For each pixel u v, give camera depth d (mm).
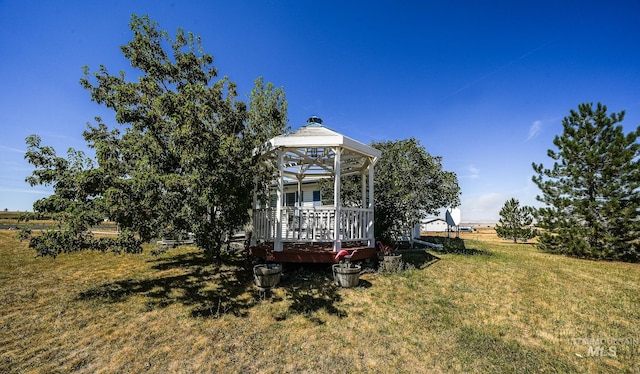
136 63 6730
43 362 3084
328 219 6891
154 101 5781
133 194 4672
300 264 7238
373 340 3662
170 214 4852
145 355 3242
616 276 7332
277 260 6621
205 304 4816
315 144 6680
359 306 4777
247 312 4496
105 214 4719
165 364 3070
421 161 10133
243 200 5875
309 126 8469
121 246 4902
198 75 7215
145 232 4918
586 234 10719
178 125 5293
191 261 8406
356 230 7348
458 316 4461
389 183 10023
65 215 4758
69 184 4797
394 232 9750
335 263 6535
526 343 3680
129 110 5887
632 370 3080
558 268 8133
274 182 8266
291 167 11250
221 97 6852
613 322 4328
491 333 3914
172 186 4766
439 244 12859
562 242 11297
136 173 5277
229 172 5086
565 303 5102
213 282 6117
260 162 7309
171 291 5508
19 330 3836
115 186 4652
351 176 11281
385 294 5363
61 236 4613
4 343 3486
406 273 6809
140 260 8633
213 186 5023
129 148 6047
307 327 4004
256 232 7648
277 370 2988
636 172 10117
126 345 3465
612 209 10156
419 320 4281
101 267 7648
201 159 4957
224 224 5668
